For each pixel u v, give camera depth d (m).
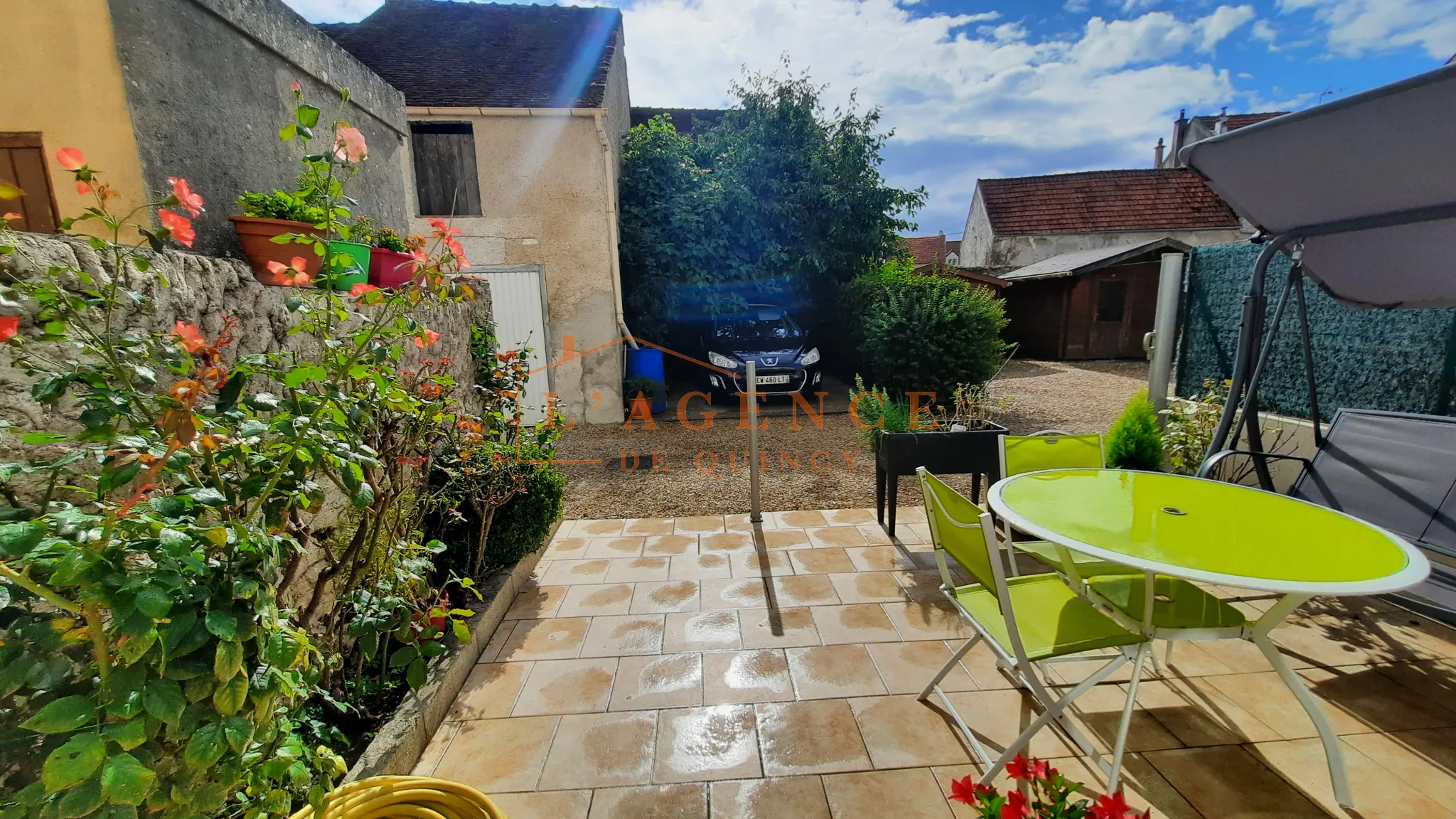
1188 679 2.37
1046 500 2.29
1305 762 1.95
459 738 2.14
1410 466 2.70
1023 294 13.17
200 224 2.33
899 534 3.90
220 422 1.39
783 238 9.88
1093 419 7.00
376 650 1.90
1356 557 1.72
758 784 1.92
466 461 2.88
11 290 1.19
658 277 8.64
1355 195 2.47
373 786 1.49
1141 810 1.78
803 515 4.29
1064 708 1.82
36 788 0.98
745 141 9.70
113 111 2.04
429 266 1.98
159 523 1.09
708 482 5.16
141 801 0.98
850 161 9.94
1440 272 2.63
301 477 1.47
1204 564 1.70
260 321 2.10
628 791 1.91
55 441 1.13
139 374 1.29
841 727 2.16
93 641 1.04
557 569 3.48
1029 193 15.34
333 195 1.86
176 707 1.04
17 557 0.94
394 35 8.94
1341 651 2.52
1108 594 2.09
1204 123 16.19
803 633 2.76
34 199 2.09
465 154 7.48
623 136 9.76
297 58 2.94
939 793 1.88
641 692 2.38
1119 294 12.03
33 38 2.00
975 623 2.02
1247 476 3.97
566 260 7.61
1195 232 14.19
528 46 9.00
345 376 1.78
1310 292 3.84
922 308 7.29
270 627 1.22
